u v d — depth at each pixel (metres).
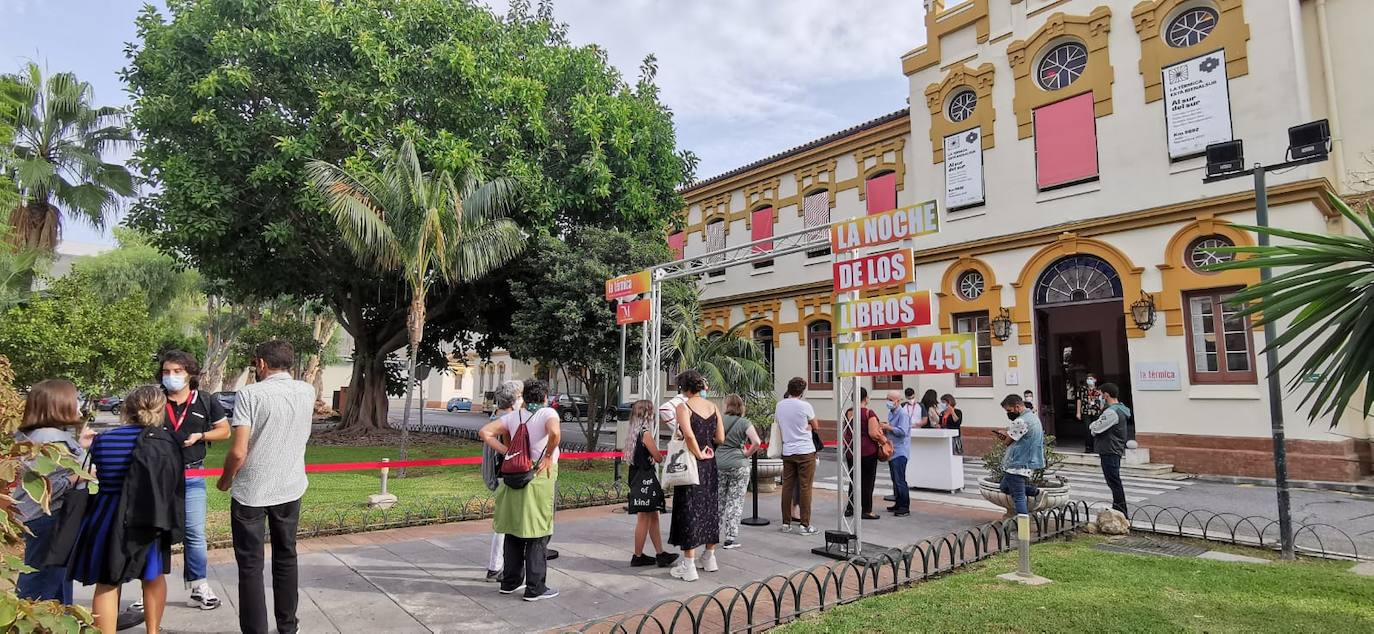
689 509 6.03
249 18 15.00
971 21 16.95
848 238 7.44
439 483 11.70
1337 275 3.95
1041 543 7.65
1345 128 13.16
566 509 9.64
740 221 23.88
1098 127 14.66
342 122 14.17
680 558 6.45
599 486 10.63
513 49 17.08
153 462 4.09
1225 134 13.04
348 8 15.08
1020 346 15.52
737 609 5.31
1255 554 7.14
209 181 14.55
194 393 5.14
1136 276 13.91
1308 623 4.77
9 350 15.40
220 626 4.80
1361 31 13.15
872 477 9.12
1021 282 15.58
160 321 27.84
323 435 20.20
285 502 4.44
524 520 5.36
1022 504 7.69
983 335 16.45
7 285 16.44
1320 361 4.11
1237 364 12.80
